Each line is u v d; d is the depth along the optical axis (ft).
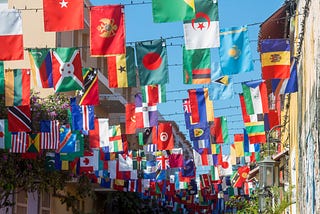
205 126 74.95
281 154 78.79
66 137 79.15
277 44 48.44
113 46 47.09
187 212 188.75
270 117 74.28
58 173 88.17
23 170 82.84
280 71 48.37
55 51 54.29
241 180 112.68
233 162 94.43
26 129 67.36
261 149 95.71
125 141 93.40
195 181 148.05
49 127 76.69
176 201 159.94
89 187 103.24
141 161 107.86
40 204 111.34
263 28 67.15
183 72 49.83
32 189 87.45
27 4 109.19
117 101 139.03
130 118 75.41
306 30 48.24
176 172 129.49
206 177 133.49
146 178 108.27
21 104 58.29
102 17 47.21
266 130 74.13
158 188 125.70
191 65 49.75
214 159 93.86
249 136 74.33
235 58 46.85
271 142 88.12
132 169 97.30
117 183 111.55
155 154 113.80
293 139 66.03
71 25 45.62
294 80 50.47
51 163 83.61
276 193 69.46
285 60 48.37
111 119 149.18
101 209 146.72
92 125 72.79
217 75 49.70
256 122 74.38
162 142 84.94
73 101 73.15
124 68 53.11
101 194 146.00
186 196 158.20
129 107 75.51
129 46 52.85
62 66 54.19
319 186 39.81
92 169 87.25
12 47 48.91
